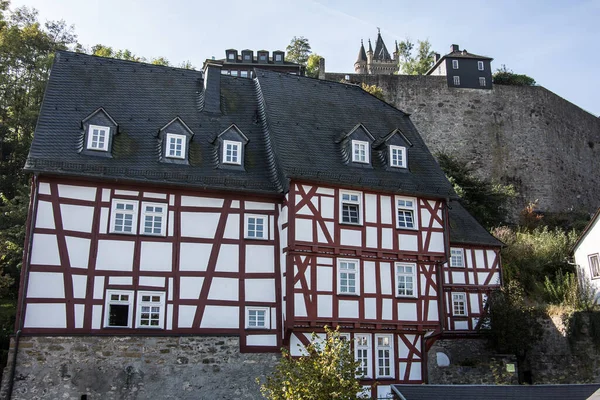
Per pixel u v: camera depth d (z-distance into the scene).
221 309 17.78
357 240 19.34
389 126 23.66
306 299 18.19
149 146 19.27
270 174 19.86
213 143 20.33
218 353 17.12
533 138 47.12
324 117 22.58
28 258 16.27
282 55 49.22
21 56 38.19
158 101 21.38
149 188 18.00
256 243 18.66
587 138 53.03
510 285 25.39
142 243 17.50
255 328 17.91
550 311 24.70
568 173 49.16
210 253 18.12
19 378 15.44
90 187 17.44
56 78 20.47
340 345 13.88
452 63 46.75
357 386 13.38
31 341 15.73
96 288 16.75
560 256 31.55
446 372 21.58
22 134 35.28
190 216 18.23
